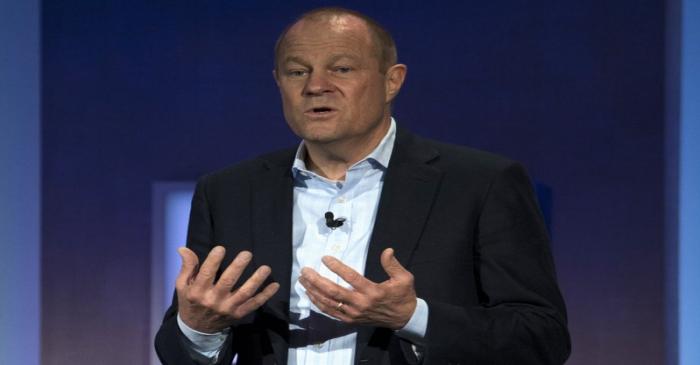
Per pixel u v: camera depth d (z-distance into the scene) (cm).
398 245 769
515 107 1445
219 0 1493
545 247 791
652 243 1423
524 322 741
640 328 1425
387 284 684
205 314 718
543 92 1440
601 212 1432
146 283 1495
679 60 1303
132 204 1497
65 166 1502
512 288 758
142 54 1498
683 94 1291
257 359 777
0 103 1418
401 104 1463
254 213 815
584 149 1434
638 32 1425
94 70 1499
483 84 1452
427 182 794
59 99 1500
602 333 1430
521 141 1444
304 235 802
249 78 1489
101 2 1501
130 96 1498
